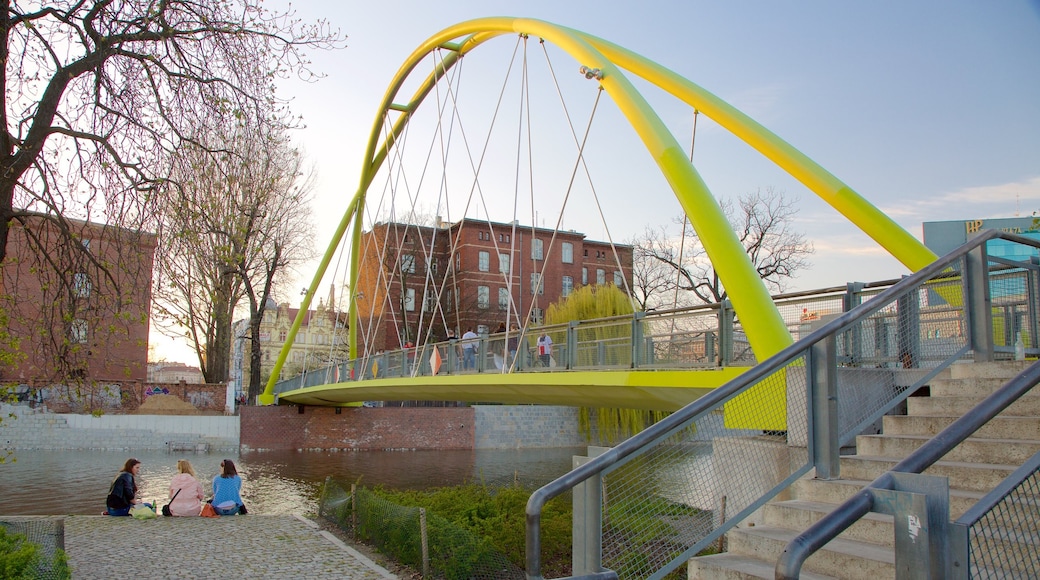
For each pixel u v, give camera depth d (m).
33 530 7.43
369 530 11.34
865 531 4.09
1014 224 45.78
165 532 11.21
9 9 9.12
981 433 4.84
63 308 9.63
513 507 12.11
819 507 4.45
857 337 6.34
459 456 38.19
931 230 49.97
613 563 3.86
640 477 4.04
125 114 9.98
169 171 10.40
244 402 50.31
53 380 9.73
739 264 10.05
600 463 3.70
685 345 11.09
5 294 9.36
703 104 13.59
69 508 18.44
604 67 14.01
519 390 15.28
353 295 39.81
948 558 2.45
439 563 8.93
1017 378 2.99
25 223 9.79
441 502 12.70
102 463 29.16
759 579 3.87
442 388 18.64
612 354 12.74
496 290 54.25
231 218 10.76
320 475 28.30
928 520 2.48
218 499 13.66
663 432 3.95
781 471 4.73
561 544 9.98
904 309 5.89
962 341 5.95
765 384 5.18
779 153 12.34
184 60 10.33
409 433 41.50
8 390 9.47
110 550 9.70
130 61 10.08
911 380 5.60
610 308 38.31
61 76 9.47
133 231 9.98
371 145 35.44
